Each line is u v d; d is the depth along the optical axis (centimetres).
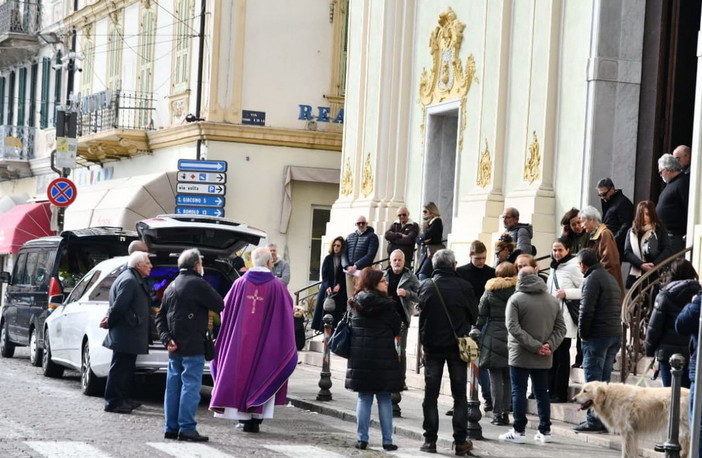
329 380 1920
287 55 3544
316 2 3566
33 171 4962
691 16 2091
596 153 2067
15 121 5206
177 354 1467
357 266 2369
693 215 1773
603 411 1340
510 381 1692
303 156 3544
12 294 2580
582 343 1567
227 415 1553
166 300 1486
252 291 1568
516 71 2305
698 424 1093
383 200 2755
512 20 2327
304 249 3553
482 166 2380
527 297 1524
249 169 3494
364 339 1451
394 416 1739
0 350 2661
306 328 2720
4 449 1320
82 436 1446
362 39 2873
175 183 3491
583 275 1582
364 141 2845
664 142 2073
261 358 1560
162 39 3819
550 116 2181
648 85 2086
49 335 2148
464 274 1728
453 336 1452
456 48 2527
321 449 1444
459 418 1445
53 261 2339
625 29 2089
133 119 3994
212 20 3478
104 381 1889
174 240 1848
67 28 4644
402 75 2742
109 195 3675
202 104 3516
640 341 1688
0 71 5428
